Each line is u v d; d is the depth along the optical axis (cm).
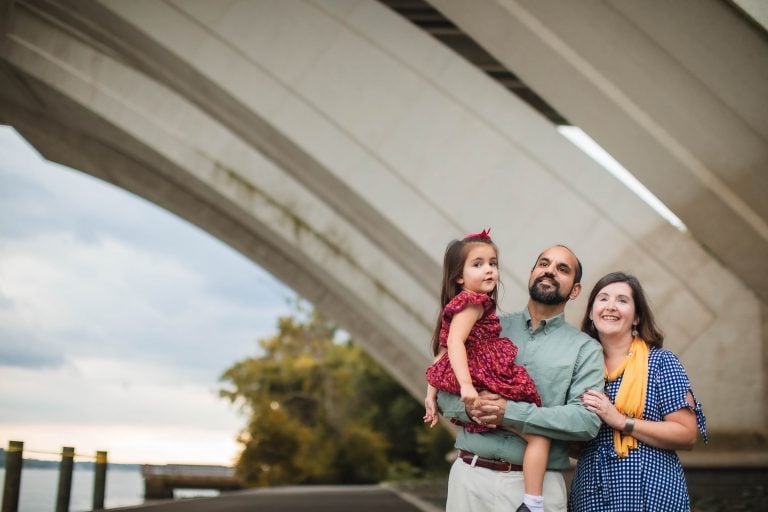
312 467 3188
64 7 1229
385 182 1109
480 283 388
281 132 1114
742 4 734
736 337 1074
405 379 1881
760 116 895
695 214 1060
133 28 1129
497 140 1108
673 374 389
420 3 1356
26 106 1631
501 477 380
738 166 975
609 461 384
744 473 1062
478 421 369
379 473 3403
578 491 394
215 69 1116
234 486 2944
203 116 1352
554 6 917
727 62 845
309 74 1117
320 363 3844
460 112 1116
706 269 1085
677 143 998
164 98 1338
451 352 376
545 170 1103
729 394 1072
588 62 972
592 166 1105
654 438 377
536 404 374
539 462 367
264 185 1352
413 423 3647
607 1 860
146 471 2320
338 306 1839
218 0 1123
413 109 1115
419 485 2353
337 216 1365
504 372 373
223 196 1352
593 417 368
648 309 407
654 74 923
